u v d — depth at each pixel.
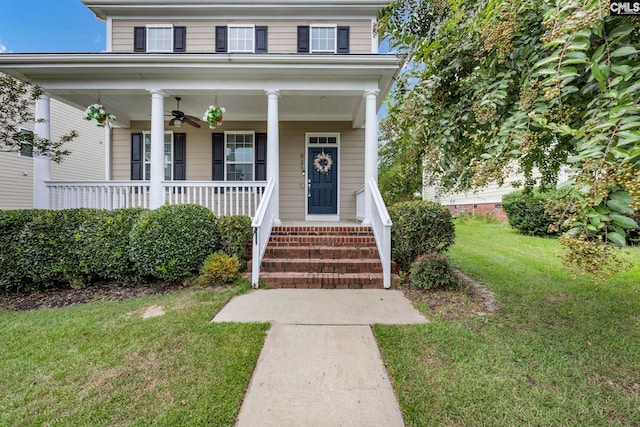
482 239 7.79
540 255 6.02
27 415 1.80
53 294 4.28
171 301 3.74
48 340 2.71
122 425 1.71
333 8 7.20
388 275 4.21
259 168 7.92
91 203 5.80
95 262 4.43
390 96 3.34
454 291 3.95
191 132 7.90
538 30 2.05
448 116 2.67
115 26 7.31
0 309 3.73
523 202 8.35
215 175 7.85
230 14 7.31
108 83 5.57
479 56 2.43
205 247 4.61
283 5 7.14
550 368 2.19
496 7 2.16
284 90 5.68
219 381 2.07
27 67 5.21
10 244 4.28
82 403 1.88
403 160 3.59
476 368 2.20
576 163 1.51
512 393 1.93
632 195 1.22
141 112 7.43
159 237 4.40
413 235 4.57
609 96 1.43
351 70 5.38
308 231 5.47
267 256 4.93
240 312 3.29
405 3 2.66
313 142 8.02
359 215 7.38
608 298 3.62
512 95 2.32
